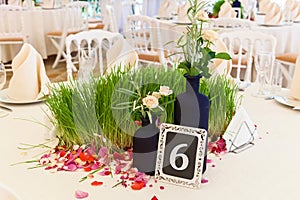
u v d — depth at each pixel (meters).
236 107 1.10
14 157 0.94
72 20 4.55
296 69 1.38
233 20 3.25
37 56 1.39
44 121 1.13
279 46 3.20
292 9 3.73
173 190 0.78
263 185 0.80
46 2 4.70
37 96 1.38
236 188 0.79
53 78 4.12
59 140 0.98
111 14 4.81
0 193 0.74
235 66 2.87
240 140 0.98
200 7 0.84
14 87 1.36
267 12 3.42
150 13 6.47
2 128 1.13
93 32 1.99
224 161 0.91
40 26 4.54
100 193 0.77
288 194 0.77
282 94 1.47
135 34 2.61
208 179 0.82
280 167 0.88
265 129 1.12
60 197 0.76
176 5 4.27
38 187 0.79
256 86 1.59
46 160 0.90
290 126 1.15
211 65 1.01
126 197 0.76
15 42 4.18
